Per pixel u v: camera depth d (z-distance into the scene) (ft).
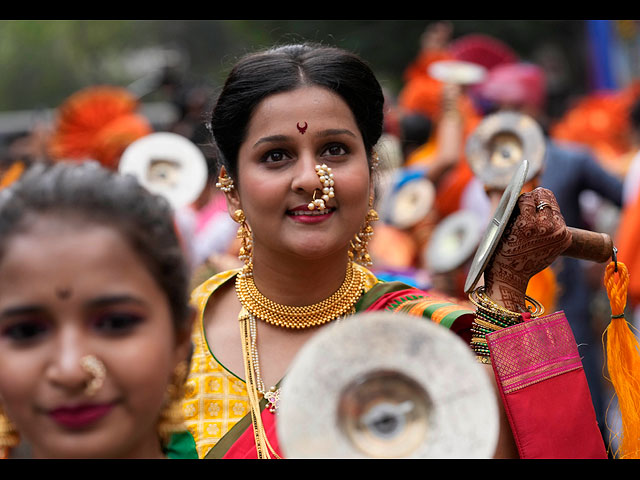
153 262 5.75
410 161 23.21
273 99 8.69
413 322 5.64
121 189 5.77
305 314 9.16
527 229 8.23
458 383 5.58
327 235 8.62
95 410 5.48
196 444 8.73
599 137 28.86
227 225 20.57
